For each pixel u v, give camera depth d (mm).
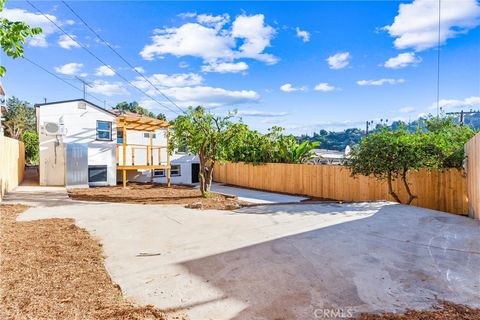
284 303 2783
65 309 2553
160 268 3697
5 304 2537
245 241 4809
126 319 2451
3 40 2516
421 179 9508
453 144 8773
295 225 5938
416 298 2857
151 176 18078
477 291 2992
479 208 6555
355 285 3154
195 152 11000
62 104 14031
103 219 6582
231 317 2547
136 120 14430
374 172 9461
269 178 16016
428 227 5648
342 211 7512
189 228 5770
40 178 13375
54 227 5559
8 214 6738
